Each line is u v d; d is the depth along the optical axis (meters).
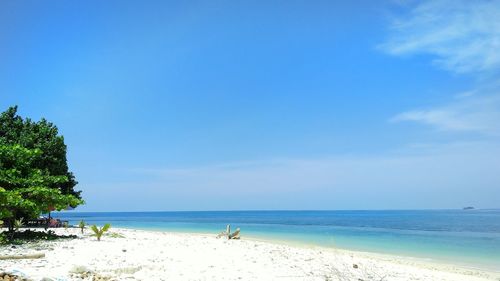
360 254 31.59
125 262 16.78
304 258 22.81
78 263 15.70
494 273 23.53
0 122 37.03
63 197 24.53
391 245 41.16
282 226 87.62
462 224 101.06
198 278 14.32
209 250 23.14
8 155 24.05
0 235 21.69
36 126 37.75
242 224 99.56
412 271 21.64
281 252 25.30
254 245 29.84
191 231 58.06
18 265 14.28
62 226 41.75
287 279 14.87
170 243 26.22
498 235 58.03
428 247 39.47
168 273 14.96
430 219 147.62
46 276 12.02
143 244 24.33
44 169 35.69
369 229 74.88
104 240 25.75
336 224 101.44
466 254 33.66
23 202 21.64
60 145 37.19
